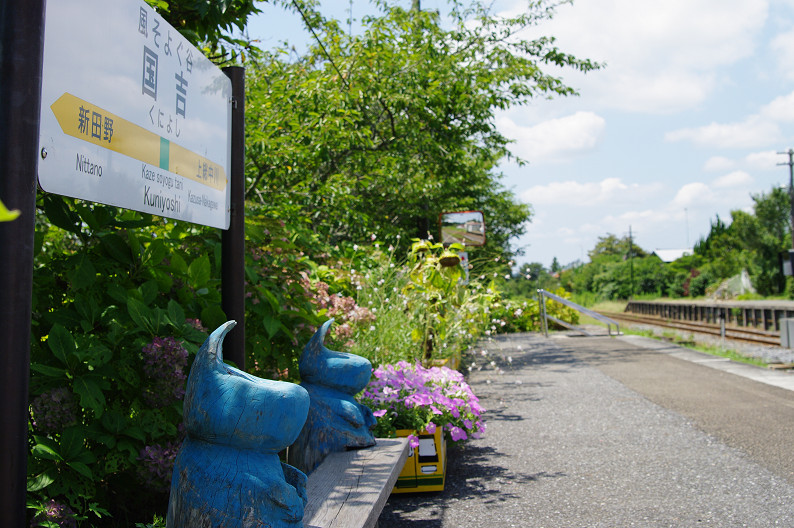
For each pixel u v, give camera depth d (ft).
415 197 46.21
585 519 12.87
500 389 29.73
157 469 8.64
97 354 8.40
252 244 14.60
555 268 375.86
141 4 8.04
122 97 7.55
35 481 7.62
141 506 9.87
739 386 30.12
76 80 6.58
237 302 11.37
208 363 6.38
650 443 19.17
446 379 16.43
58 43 6.27
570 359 42.22
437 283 24.22
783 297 148.36
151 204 8.34
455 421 15.57
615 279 278.26
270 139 27.68
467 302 26.89
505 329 70.95
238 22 13.46
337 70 35.19
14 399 5.46
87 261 9.36
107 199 7.22
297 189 30.37
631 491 14.65
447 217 42.22
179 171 9.23
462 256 33.58
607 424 21.88
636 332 80.07
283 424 6.25
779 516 12.91
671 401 26.16
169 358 8.91
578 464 17.01
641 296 256.93
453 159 49.39
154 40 8.41
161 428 8.94
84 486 8.14
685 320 112.57
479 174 69.10
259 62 34.24
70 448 7.87
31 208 5.67
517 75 50.42
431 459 14.70
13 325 5.48
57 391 8.07
